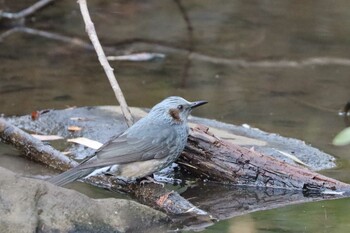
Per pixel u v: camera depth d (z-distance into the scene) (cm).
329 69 1764
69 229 888
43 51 1845
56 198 907
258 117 1432
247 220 978
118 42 1934
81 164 1002
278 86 1639
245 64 1798
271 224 962
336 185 1090
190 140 1127
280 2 2220
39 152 1167
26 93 1523
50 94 1523
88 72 1697
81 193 967
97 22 2070
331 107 1501
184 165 1138
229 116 1434
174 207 1005
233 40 1969
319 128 1373
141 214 941
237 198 1070
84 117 1333
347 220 973
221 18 2123
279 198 1074
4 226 866
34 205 893
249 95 1573
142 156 1030
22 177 918
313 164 1188
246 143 1241
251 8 2191
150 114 1068
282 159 1186
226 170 1117
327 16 2112
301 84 1653
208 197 1075
